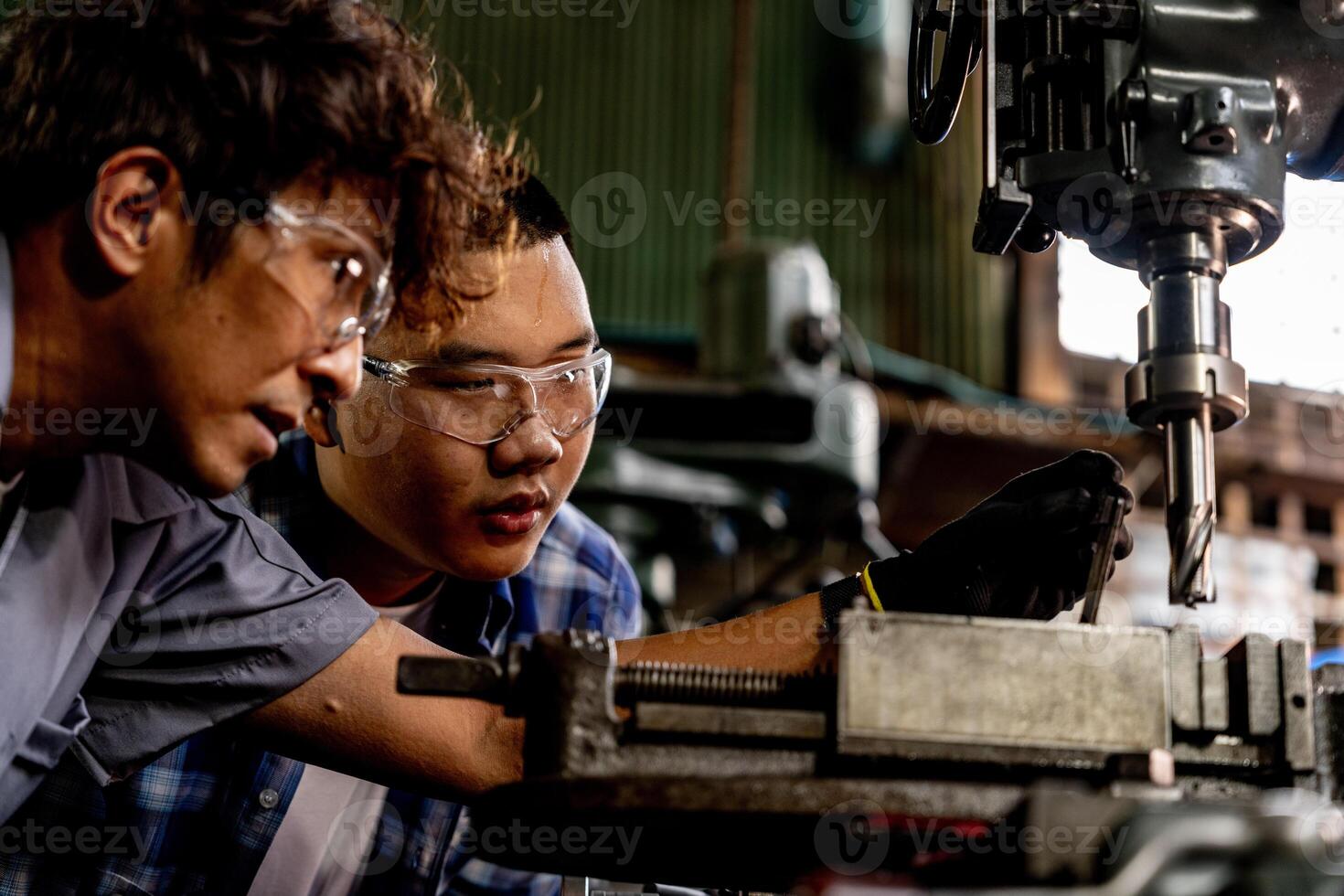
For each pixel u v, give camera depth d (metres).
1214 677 1.03
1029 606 1.20
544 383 1.54
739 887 1.18
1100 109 1.16
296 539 1.77
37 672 1.22
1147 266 1.16
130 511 1.36
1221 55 1.15
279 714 1.41
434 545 1.60
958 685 1.00
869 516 3.37
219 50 1.11
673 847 1.07
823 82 4.92
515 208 1.54
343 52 1.15
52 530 1.27
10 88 1.14
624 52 4.86
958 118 4.91
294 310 1.10
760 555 3.86
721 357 3.35
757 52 4.94
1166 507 1.14
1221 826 0.86
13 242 1.12
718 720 1.01
